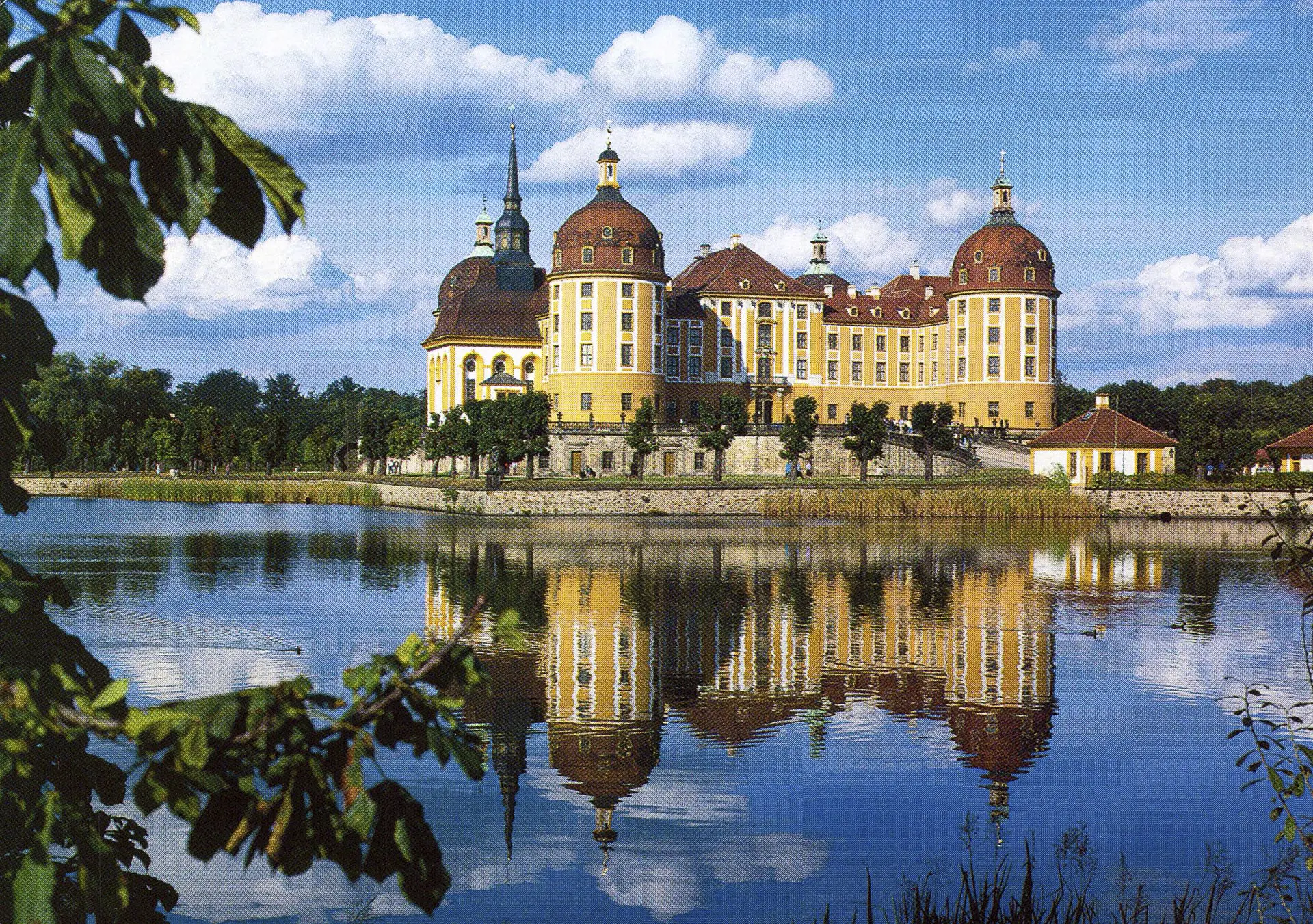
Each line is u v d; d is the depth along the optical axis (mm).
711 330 124375
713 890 14828
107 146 3979
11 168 3738
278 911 14117
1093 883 14945
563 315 112750
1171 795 18703
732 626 35000
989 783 19391
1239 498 85938
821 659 30047
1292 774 10484
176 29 4270
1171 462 98625
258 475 134750
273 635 31734
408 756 20312
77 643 5355
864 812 17984
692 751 21328
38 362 5023
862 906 14320
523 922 13852
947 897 13922
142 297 3900
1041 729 22984
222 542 59906
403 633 32531
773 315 126750
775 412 127250
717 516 84062
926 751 21438
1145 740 22172
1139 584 45406
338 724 4426
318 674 26453
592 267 110938
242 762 4332
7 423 5020
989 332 123500
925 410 100875
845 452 111625
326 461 150000
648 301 112125
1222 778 19625
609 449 106688
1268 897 14047
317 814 4301
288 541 60906
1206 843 16469
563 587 43594
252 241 4137
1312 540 11164
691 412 123188
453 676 4578
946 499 83312
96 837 4887
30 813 4820
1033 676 27984
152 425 137375
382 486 102438
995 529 72438
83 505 94688
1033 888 14375
